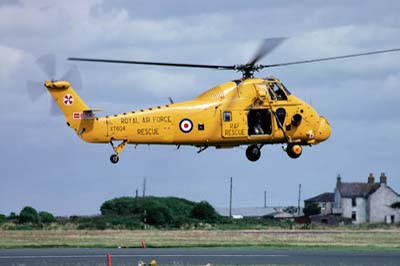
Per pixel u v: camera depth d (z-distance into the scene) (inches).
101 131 4202.8
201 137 4249.5
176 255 4124.0
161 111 4237.2
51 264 3779.5
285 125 4325.8
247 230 7839.6
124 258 4001.0
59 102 4207.7
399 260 3978.8
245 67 4325.8
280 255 4141.2
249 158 4426.7
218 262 3875.5
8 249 4451.3
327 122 4426.7
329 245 4771.2
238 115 4264.3
